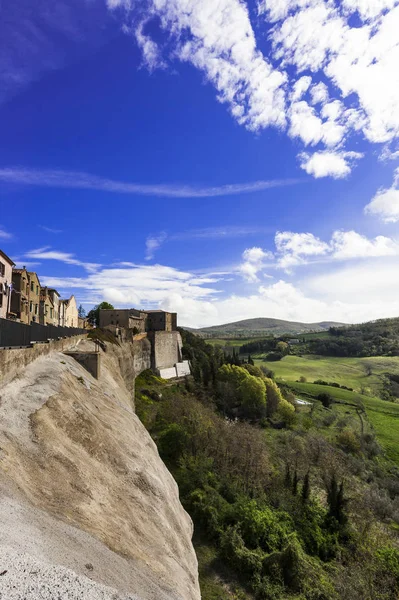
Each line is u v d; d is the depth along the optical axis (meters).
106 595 6.51
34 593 5.61
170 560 11.62
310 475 47.22
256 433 54.22
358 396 102.69
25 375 15.88
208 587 24.28
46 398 14.50
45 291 56.09
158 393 57.16
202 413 52.66
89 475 12.05
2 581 5.55
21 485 9.02
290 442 58.41
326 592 26.08
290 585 25.98
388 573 29.58
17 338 17.39
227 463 42.47
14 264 43.22
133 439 18.70
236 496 35.44
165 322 99.38
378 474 55.44
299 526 34.41
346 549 33.38
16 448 10.41
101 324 81.62
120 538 10.15
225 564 26.72
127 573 8.67
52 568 6.50
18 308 43.84
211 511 30.64
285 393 94.50
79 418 15.23
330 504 38.62
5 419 11.48
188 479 35.22
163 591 9.27
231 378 80.38
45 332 24.02
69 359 23.62
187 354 91.88
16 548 6.57
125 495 13.12
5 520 7.28
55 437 12.45
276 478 42.78
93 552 8.43
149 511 13.43
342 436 64.94
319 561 31.02
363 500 42.56
